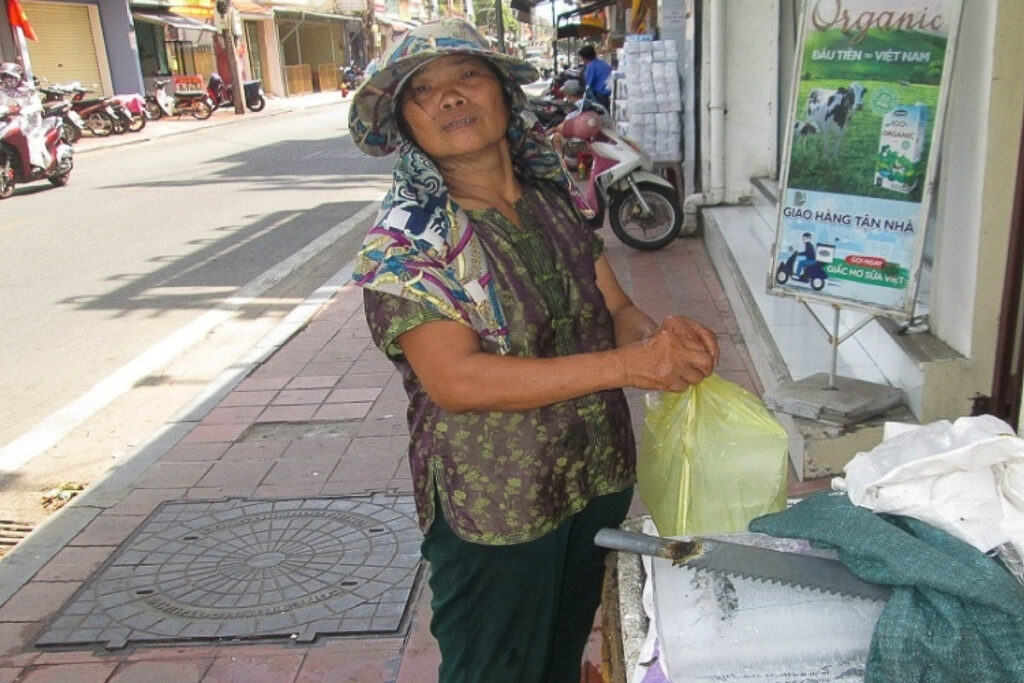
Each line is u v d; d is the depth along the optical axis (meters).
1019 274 2.88
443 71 1.71
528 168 1.90
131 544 3.58
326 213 10.77
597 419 1.77
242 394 5.15
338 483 4.02
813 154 3.43
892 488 1.40
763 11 7.25
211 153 17.81
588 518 1.86
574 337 1.78
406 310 1.57
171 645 2.95
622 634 1.51
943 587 1.26
